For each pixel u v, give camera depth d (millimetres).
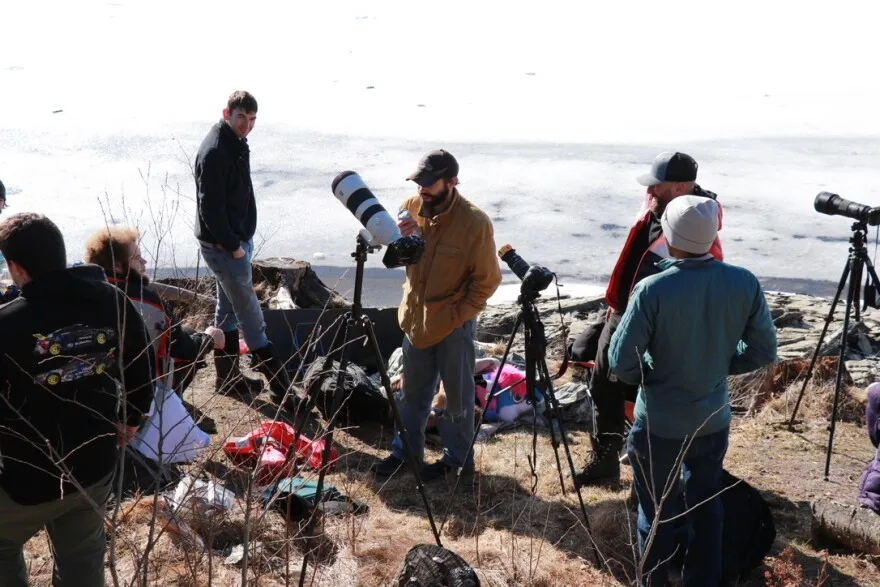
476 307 4695
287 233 20453
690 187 4320
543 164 28578
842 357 5254
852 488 5102
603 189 25812
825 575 4043
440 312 4734
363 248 3848
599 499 4859
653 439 3730
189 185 24578
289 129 32750
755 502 4203
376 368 6648
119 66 44531
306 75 43969
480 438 5719
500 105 38500
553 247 20453
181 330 4566
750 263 19312
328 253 18953
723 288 3527
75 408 2969
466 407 4988
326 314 6699
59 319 2908
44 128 31297
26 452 2906
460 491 4945
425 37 53562
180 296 6012
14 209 21203
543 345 4336
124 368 3059
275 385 5883
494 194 24969
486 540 4379
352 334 6625
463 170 27641
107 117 33844
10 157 27141
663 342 3605
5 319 2848
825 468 5305
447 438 5074
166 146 29734
